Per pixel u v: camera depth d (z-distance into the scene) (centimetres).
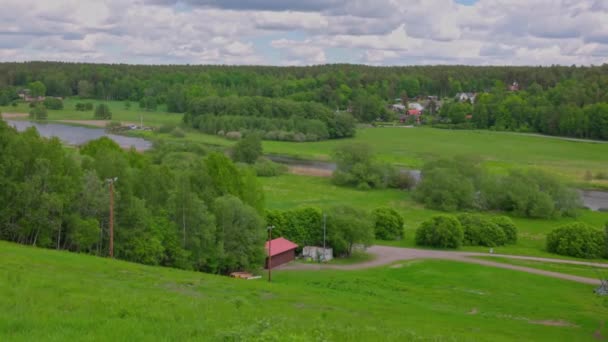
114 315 2958
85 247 6575
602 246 10400
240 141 18875
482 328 4841
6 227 6328
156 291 4322
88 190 6656
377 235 11419
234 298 4403
